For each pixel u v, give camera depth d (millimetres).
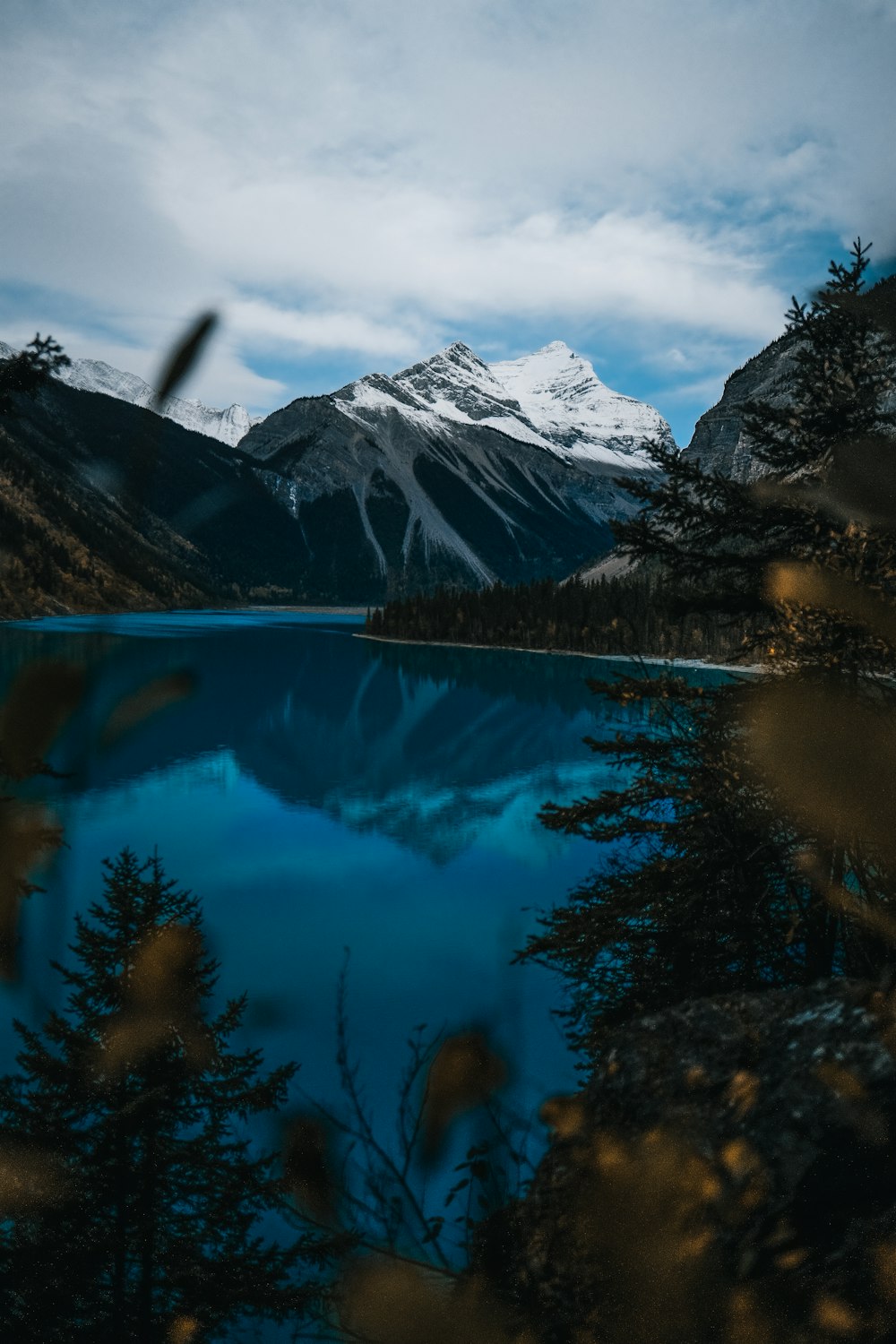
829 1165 1407
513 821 61312
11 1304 4840
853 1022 1575
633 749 9766
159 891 6211
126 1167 6297
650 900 9609
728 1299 1281
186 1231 6824
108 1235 5875
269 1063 19750
